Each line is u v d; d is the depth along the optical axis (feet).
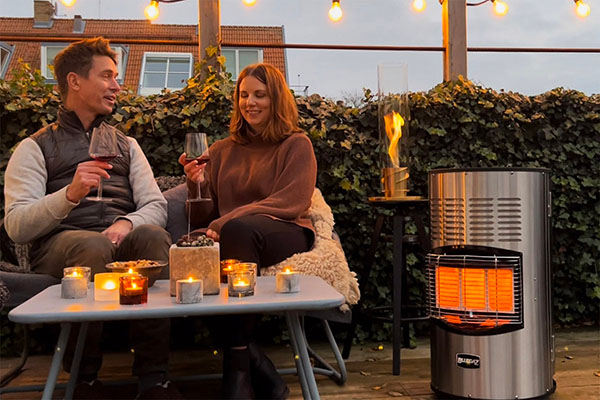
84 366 5.86
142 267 4.99
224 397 5.18
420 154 9.33
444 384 6.05
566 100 9.45
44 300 4.56
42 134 6.81
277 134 7.22
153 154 8.73
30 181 6.47
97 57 6.86
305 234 6.72
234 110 7.56
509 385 5.78
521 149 9.53
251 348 5.74
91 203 6.82
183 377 6.55
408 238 7.47
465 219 5.94
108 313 4.11
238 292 4.64
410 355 8.08
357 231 9.13
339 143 9.00
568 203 9.57
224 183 7.36
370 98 9.19
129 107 8.66
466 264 5.86
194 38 12.07
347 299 6.35
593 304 9.71
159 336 5.53
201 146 5.98
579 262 9.55
